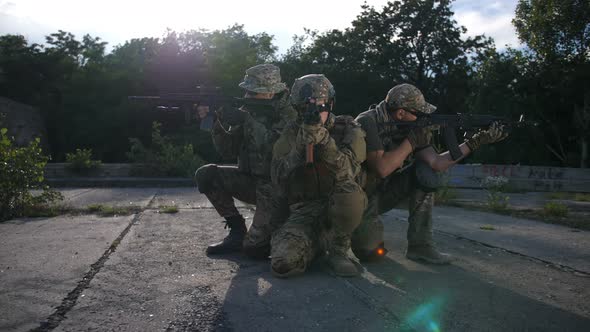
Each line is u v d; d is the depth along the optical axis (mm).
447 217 6047
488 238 4414
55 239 4137
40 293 2529
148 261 3303
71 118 44875
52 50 50844
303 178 2891
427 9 36625
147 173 14195
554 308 2383
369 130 3137
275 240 2947
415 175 3305
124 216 5781
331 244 3088
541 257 3566
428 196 3387
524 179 14328
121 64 54438
